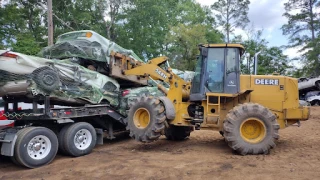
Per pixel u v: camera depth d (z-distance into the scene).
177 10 38.84
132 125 7.92
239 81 7.66
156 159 6.75
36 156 6.56
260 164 6.04
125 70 9.26
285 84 7.67
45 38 25.70
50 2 13.07
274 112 7.63
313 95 26.19
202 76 7.78
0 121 7.60
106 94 8.71
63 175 5.76
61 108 7.29
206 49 7.79
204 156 6.96
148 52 33.59
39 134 6.62
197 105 8.05
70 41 9.16
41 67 6.90
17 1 25.36
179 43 30.11
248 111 6.92
